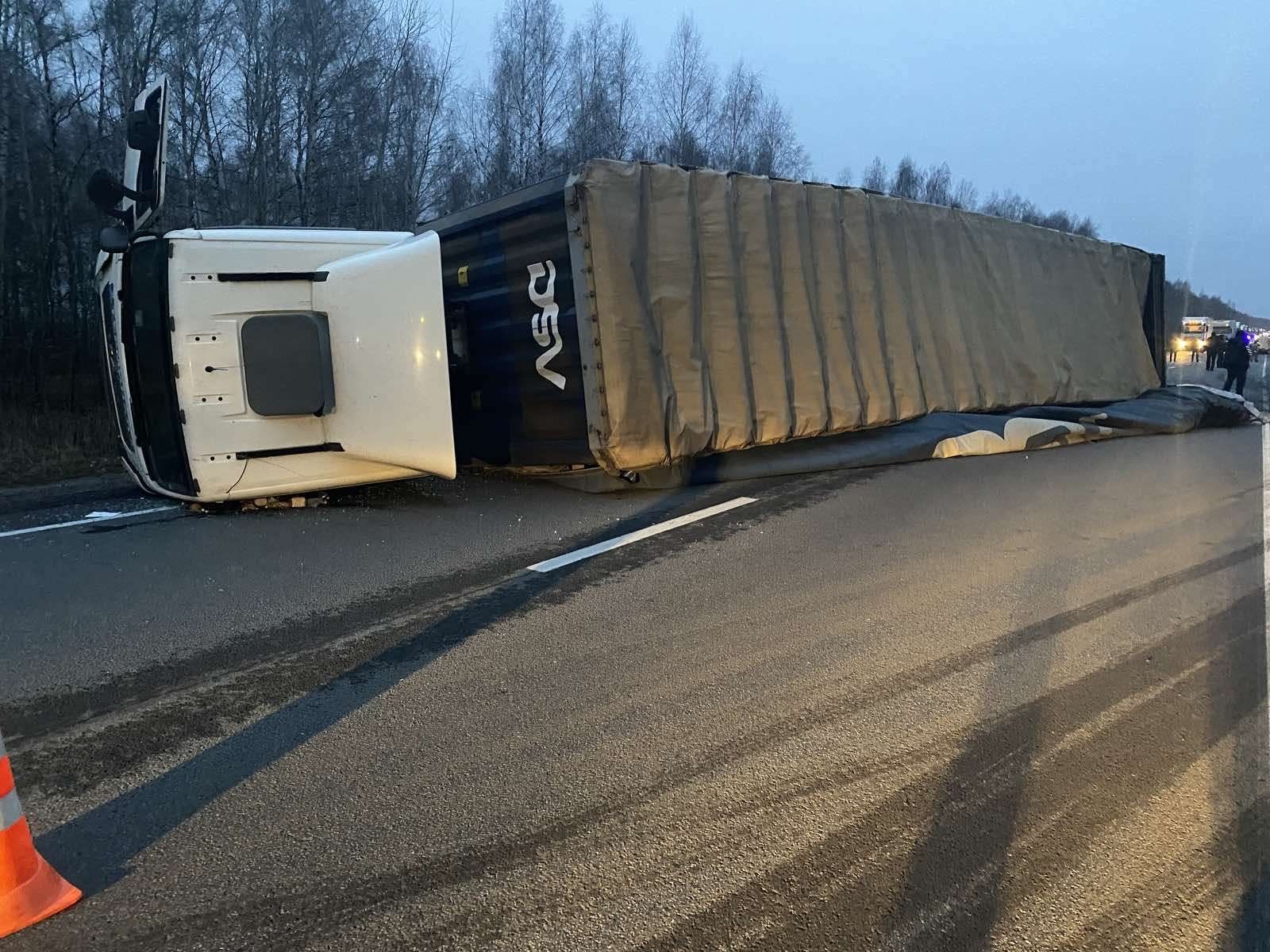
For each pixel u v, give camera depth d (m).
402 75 18.38
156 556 5.83
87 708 3.50
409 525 6.66
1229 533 6.35
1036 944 2.19
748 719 3.38
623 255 7.09
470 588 5.07
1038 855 2.53
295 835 2.62
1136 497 7.62
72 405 14.34
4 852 2.22
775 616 4.55
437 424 6.93
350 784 2.92
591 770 3.00
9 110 14.61
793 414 8.41
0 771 2.22
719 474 8.08
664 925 2.24
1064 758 3.08
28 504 7.98
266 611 4.68
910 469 8.98
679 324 7.50
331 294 6.87
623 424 7.09
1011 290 11.41
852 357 8.98
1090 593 4.94
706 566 5.48
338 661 3.99
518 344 7.76
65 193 15.34
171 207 15.62
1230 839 2.61
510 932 2.21
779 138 28.53
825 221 8.73
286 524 6.74
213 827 2.67
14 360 14.83
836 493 7.71
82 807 2.78
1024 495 7.67
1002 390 11.13
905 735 3.25
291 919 2.26
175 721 3.38
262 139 16.31
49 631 4.38
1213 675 3.79
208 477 6.68
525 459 7.93
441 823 2.69
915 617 4.52
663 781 2.93
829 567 5.44
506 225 7.68
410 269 6.89
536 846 2.57
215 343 6.59
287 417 6.87
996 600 4.80
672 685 3.70
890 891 2.38
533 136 22.16
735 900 2.34
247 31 16.09
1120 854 2.54
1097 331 13.12
